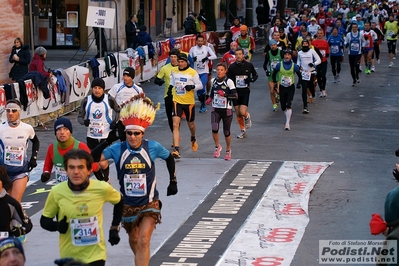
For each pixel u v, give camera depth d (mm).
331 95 59125
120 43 86375
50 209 16922
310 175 32719
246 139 41219
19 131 24891
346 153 37781
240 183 31453
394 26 78938
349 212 27438
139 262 19250
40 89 45469
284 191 30094
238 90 40750
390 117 49750
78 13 84562
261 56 92812
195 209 27781
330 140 41250
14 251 12156
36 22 84875
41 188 31641
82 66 52719
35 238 24781
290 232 24953
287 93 44125
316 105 54031
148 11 101562
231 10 115188
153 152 19688
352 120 48281
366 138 42188
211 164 35062
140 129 19328
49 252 23297
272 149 38469
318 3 165750
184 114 37500
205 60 50312
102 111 30141
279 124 46250
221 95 35188
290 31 81000
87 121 30172
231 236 24594
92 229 16797
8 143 24828
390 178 32594
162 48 71188
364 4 128750
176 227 25625
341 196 29609
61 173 22969
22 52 53812
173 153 35344
